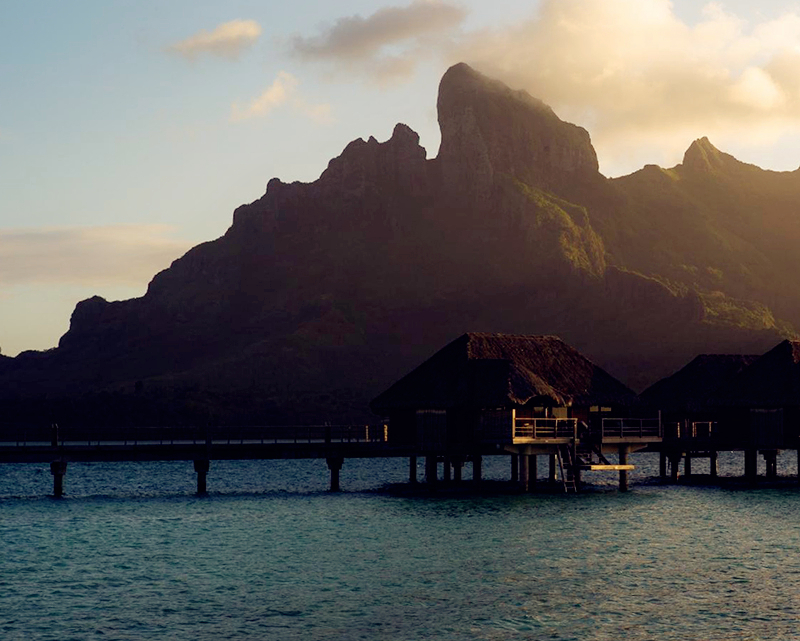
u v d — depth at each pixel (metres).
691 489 87.44
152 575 49.75
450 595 45.66
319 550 55.94
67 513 71.00
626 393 83.12
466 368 80.38
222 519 67.56
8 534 61.47
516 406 77.19
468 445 79.31
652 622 41.53
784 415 87.00
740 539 59.53
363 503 75.81
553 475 87.25
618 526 64.19
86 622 41.34
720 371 101.75
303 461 169.88
